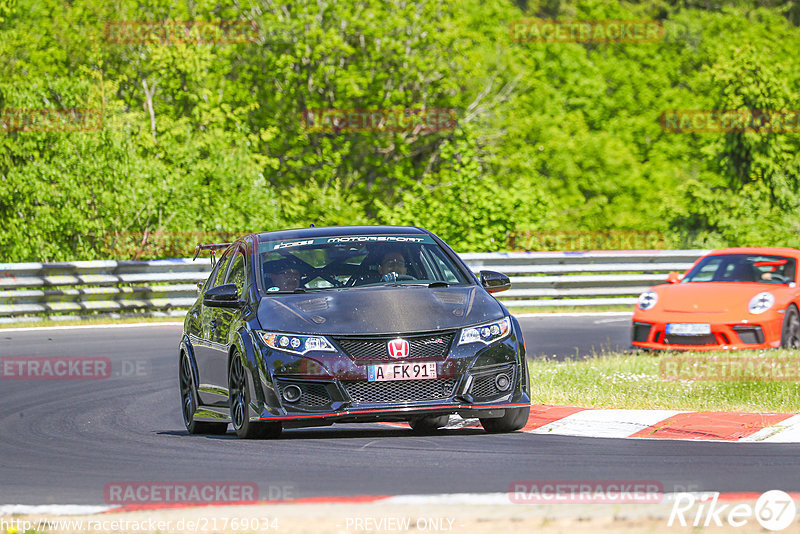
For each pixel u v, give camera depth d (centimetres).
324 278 3022
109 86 9988
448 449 2620
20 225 9294
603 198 14650
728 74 11962
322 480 2228
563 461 2431
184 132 10338
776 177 11625
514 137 14062
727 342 4856
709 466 2352
